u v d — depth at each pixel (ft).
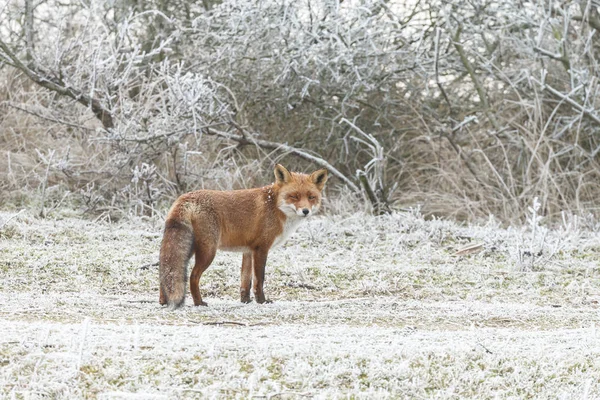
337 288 44.34
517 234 53.36
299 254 50.44
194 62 69.51
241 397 23.47
